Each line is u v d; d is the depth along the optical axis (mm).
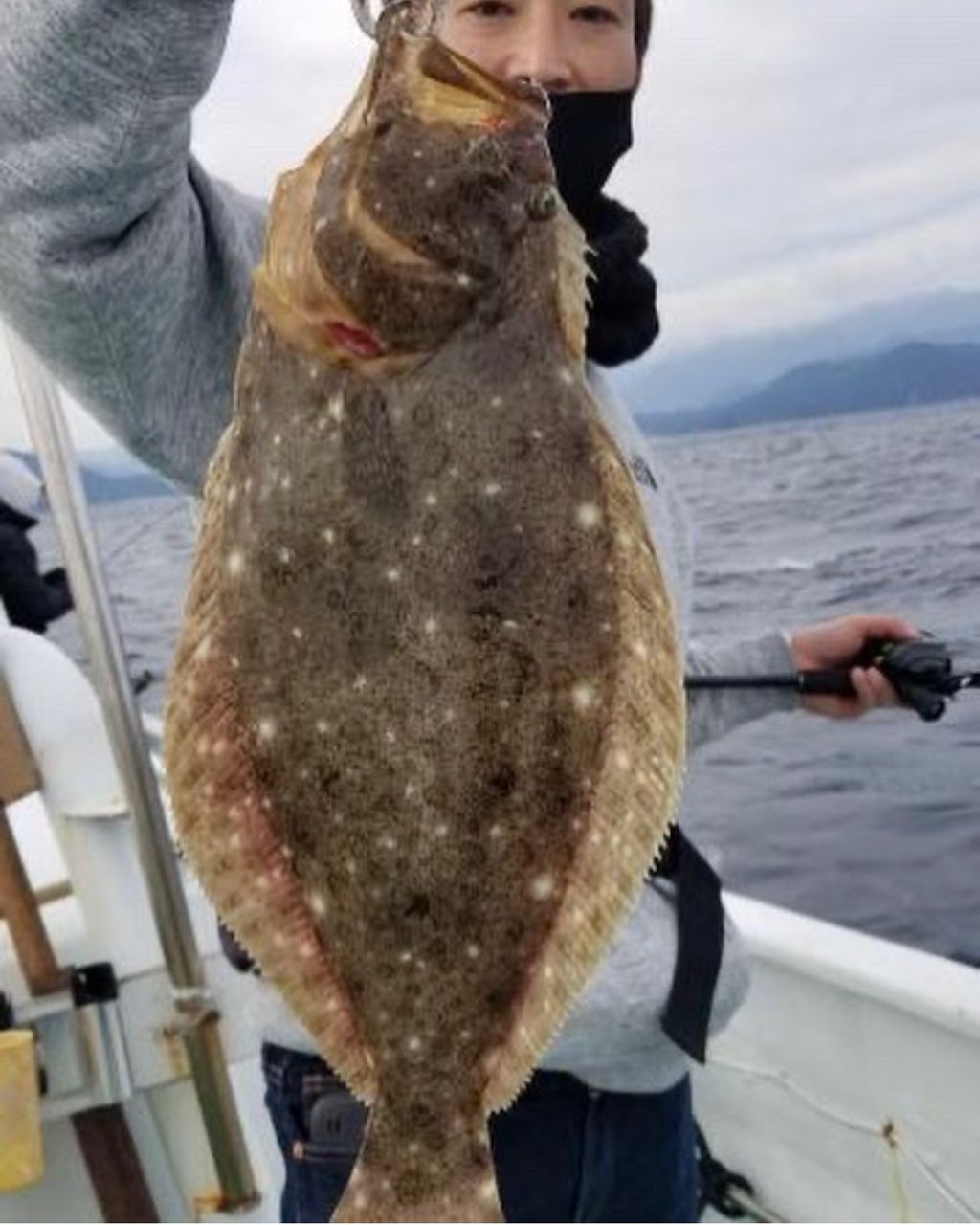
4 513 4035
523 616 1440
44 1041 2719
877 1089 2895
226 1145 2748
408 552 1434
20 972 2816
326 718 1466
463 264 1409
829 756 7570
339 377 1423
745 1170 3234
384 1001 1519
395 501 1430
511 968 1499
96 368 1849
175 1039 2779
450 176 1401
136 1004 2777
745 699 2598
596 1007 2064
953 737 7594
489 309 1431
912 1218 2889
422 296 1403
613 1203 2240
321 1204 2086
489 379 1435
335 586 1441
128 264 1745
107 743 2934
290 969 1508
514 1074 1492
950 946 5332
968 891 5742
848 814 6719
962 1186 2770
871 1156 2939
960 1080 2738
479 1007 1510
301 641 1460
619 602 1438
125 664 2590
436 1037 1520
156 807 2617
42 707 2938
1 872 2732
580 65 2289
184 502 2256
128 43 1539
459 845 1471
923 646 2547
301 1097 2121
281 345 1450
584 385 1476
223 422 2004
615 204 2402
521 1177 2168
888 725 7945
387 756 1461
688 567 2426
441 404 1427
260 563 1466
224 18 1582
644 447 2334
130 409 1896
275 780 1489
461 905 1483
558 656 1440
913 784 6941
